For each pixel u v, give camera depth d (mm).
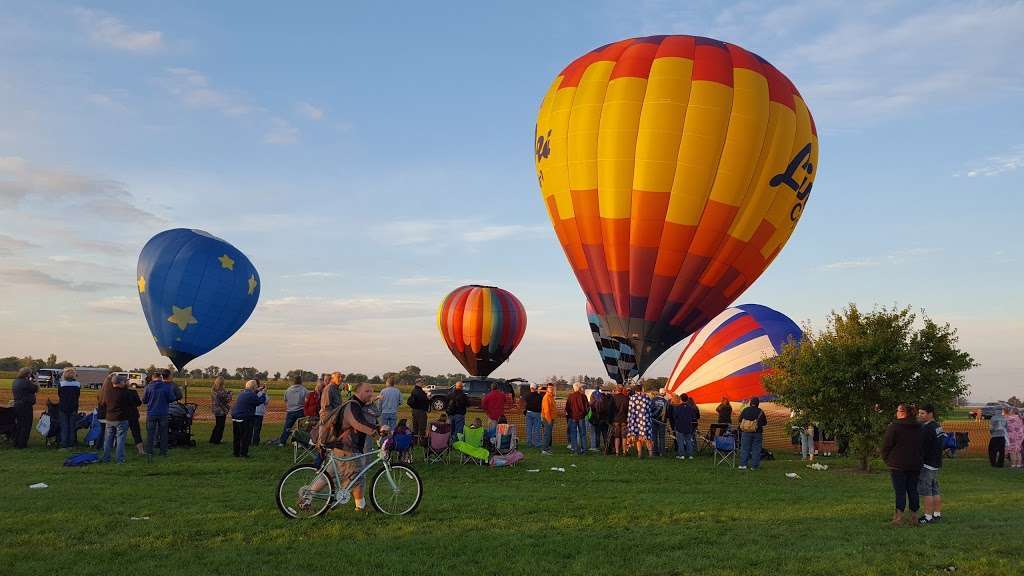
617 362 23812
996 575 6496
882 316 16625
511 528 8211
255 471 12641
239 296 29328
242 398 14828
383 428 8883
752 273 23312
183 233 29547
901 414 9086
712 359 28219
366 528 8078
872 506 10492
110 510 8805
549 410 18266
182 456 14820
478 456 14562
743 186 21781
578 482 12648
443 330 42562
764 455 18672
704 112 21562
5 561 6477
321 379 15734
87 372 55938
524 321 42625
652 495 11164
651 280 22641
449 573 6379
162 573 6172
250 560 6629
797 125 22578
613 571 6465
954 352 16266
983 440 27547
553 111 23844
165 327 28484
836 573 6523
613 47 24062
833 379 16094
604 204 22453
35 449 15703
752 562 6859
